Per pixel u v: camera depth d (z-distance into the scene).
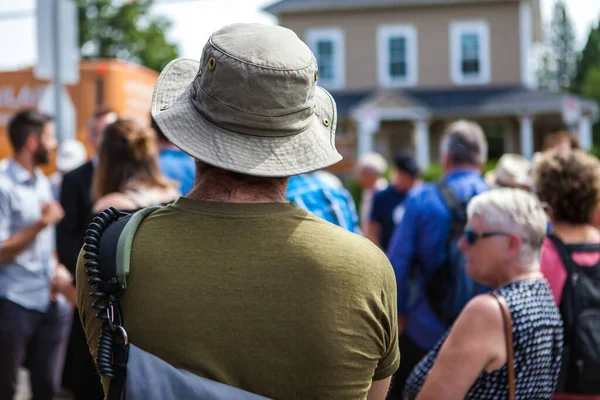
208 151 1.23
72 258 3.57
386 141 25.14
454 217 3.37
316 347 1.14
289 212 1.25
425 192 3.50
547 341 2.03
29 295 3.71
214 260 1.18
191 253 1.19
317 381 1.14
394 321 1.27
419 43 23.92
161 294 1.17
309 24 24.22
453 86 23.92
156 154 3.00
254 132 1.25
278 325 1.14
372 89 24.11
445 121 24.80
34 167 3.94
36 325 3.77
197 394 1.10
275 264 1.17
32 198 3.86
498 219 2.13
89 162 3.63
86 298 1.28
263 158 1.23
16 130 3.85
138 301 1.18
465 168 3.56
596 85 49.03
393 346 1.28
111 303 1.18
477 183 3.50
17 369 3.70
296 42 1.27
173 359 1.14
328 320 1.15
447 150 3.62
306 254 1.18
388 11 23.94
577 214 2.59
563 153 2.73
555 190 2.62
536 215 2.14
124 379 1.12
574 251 2.48
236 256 1.18
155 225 1.25
